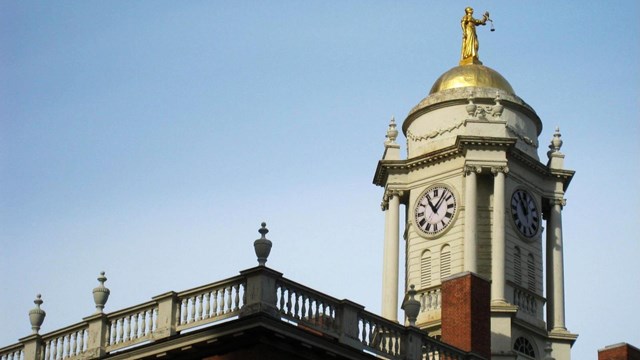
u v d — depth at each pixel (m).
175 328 58.91
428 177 87.94
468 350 69.25
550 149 90.06
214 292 58.25
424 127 89.00
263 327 55.81
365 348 59.91
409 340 61.97
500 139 85.94
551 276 87.56
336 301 59.38
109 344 61.00
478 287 71.00
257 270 56.94
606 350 78.81
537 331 85.31
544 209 89.31
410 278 86.81
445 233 86.19
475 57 92.19
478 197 86.31
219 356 57.22
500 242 84.75
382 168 89.00
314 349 57.59
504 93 88.69
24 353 63.72
